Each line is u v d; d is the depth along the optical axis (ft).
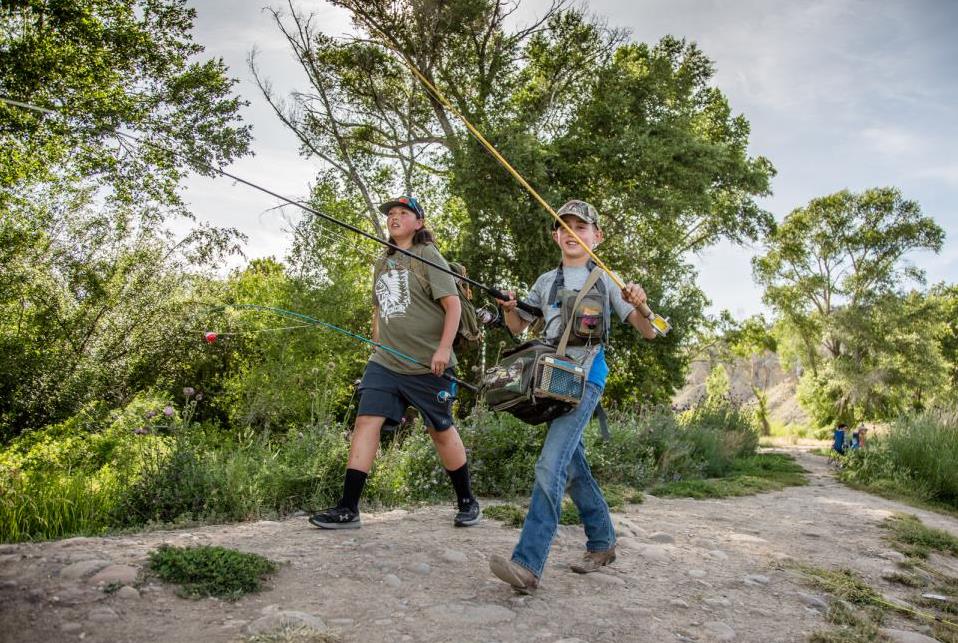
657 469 28.91
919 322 159.63
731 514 19.42
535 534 9.57
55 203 44.96
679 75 79.05
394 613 8.50
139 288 45.60
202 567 8.97
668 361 66.64
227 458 17.03
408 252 11.96
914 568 13.92
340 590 9.17
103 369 42.52
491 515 15.24
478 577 10.29
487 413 22.59
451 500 18.61
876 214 160.45
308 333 47.52
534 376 9.68
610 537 11.16
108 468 19.30
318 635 7.43
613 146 64.34
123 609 7.80
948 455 31.53
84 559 9.17
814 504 23.35
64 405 38.19
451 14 66.74
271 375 46.55
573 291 10.69
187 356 47.70
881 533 17.52
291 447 18.37
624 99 67.62
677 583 11.00
